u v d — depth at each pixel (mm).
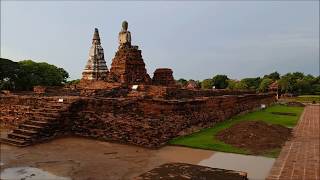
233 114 26891
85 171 10414
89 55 33375
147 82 27781
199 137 16484
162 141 14547
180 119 17031
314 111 36812
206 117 20391
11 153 12812
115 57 27609
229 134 16453
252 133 16281
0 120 19906
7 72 48688
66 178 9672
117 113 15898
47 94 24578
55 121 15773
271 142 15430
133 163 11477
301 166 11516
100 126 15844
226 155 12938
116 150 13484
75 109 16875
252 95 35594
